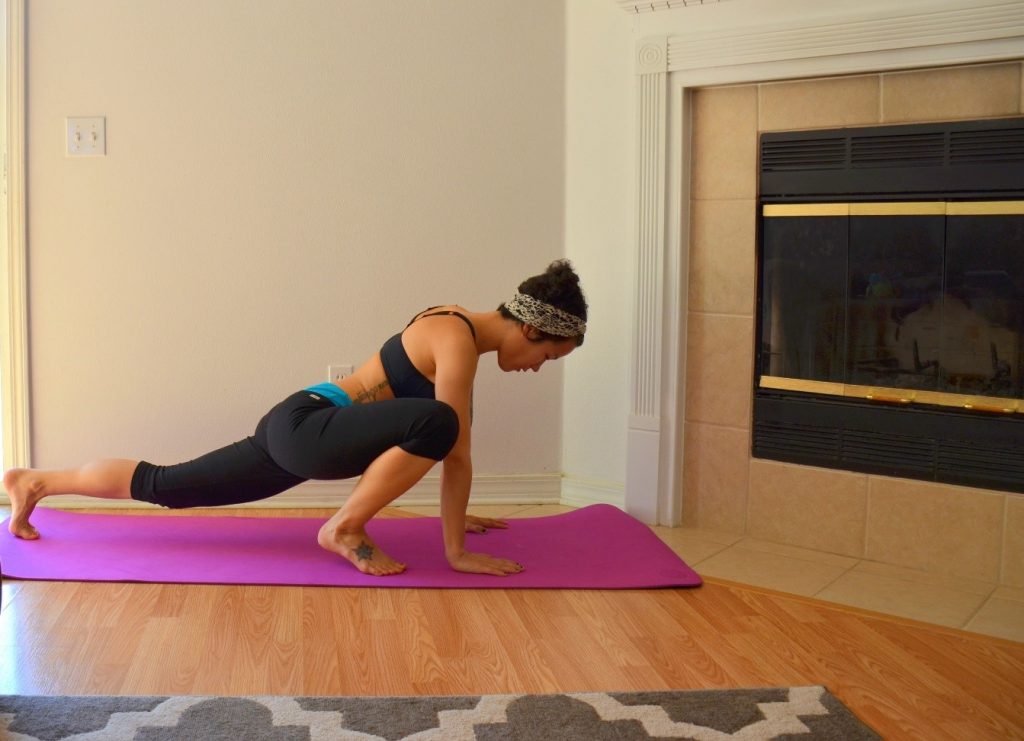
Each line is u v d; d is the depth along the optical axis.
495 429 3.50
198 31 3.28
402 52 3.35
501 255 3.45
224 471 2.70
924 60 2.76
